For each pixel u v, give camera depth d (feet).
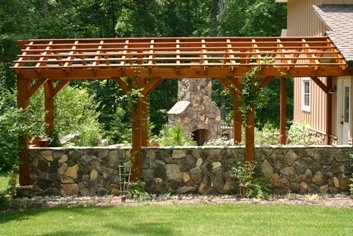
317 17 63.77
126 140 75.87
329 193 46.75
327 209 39.83
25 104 47.50
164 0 125.49
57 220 37.14
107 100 111.96
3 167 43.39
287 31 81.15
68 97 70.44
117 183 46.98
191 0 134.62
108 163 47.03
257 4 116.98
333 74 48.52
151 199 44.96
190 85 82.23
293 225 34.71
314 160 46.78
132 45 50.26
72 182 47.14
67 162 47.16
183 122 80.33
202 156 46.75
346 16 57.62
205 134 84.12
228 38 51.65
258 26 123.54
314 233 32.53
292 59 48.32
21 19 90.68
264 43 51.08
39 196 46.96
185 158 46.78
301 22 72.13
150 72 47.19
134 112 46.55
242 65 46.75
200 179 46.70
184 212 39.17
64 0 107.04
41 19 94.48
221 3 120.26
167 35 120.88
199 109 82.43
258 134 62.44
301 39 52.08
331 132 60.03
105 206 42.06
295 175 46.73
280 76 47.75
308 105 71.31
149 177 46.88
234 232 32.94
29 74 47.32
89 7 120.06
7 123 42.63
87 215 38.65
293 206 41.16
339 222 35.47
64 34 104.17
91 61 47.34
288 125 118.21
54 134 52.65
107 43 50.44
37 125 47.39
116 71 47.19
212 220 36.42
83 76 47.52
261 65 46.70
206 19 140.15
